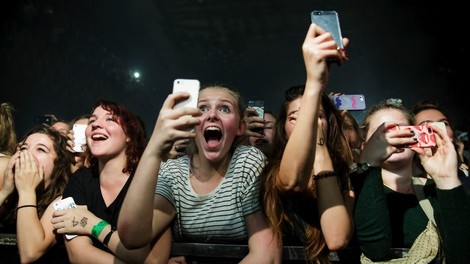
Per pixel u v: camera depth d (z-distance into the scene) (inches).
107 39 477.1
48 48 346.0
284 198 70.2
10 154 110.5
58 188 99.3
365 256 67.6
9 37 292.2
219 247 70.1
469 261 60.1
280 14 540.7
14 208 98.7
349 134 91.4
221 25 565.6
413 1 440.8
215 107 73.9
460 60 405.1
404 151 72.9
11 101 305.7
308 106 57.0
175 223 73.2
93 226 74.8
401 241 69.3
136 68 556.1
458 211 61.4
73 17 387.5
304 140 57.6
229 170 72.9
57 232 76.1
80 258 73.2
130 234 57.6
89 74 424.8
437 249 65.8
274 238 67.4
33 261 80.3
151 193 56.4
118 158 87.7
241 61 631.2
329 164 68.0
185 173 74.2
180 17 543.2
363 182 66.5
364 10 494.3
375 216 64.1
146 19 524.1
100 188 85.9
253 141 102.0
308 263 70.3
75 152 110.0
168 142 54.6
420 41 465.7
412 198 72.2
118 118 88.6
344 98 106.0
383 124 67.1
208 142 72.6
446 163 63.4
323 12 61.4
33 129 103.0
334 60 56.3
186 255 71.3
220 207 70.2
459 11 406.9
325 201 65.0
